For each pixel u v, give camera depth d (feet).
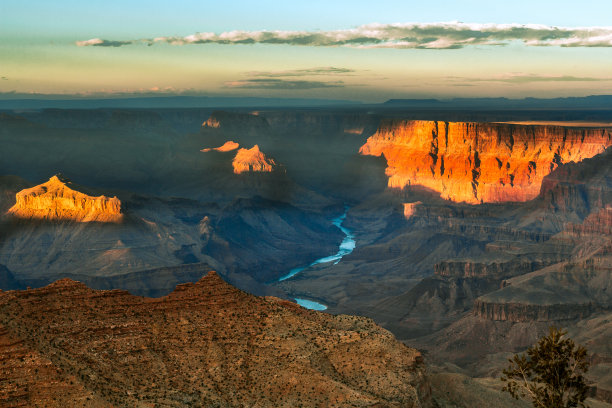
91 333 314.96
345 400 291.58
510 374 288.10
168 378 305.12
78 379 277.23
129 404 277.44
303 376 304.50
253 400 296.92
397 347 327.47
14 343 281.54
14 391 268.41
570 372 276.41
